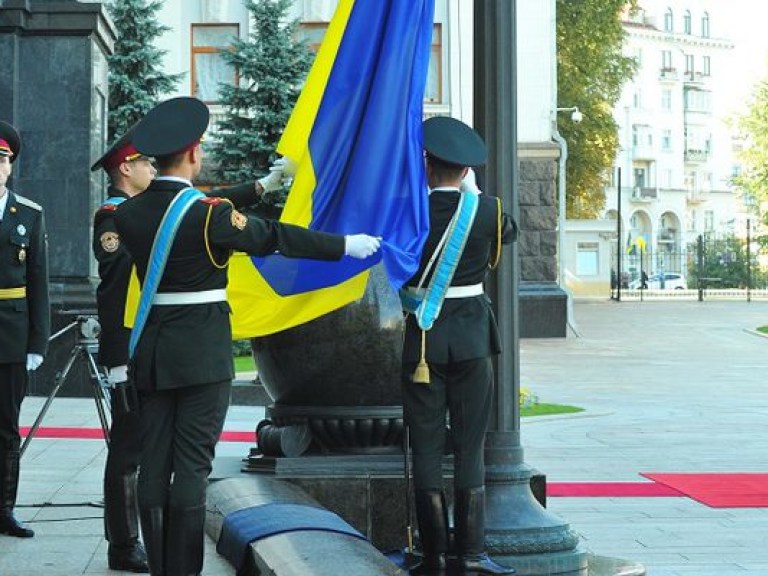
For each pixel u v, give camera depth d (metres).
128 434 6.62
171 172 5.90
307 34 29.95
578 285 55.84
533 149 32.75
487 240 6.46
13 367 7.54
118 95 25.92
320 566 5.47
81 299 16.91
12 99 16.98
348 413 7.40
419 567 6.46
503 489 6.76
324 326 7.19
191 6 30.50
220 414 5.87
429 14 7.04
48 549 7.31
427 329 6.31
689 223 117.25
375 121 6.83
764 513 10.16
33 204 7.62
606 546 8.78
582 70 49.69
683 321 43.12
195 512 5.81
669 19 115.81
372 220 6.68
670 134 114.31
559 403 19.41
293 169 7.22
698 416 17.86
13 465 7.62
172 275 5.77
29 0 17.05
